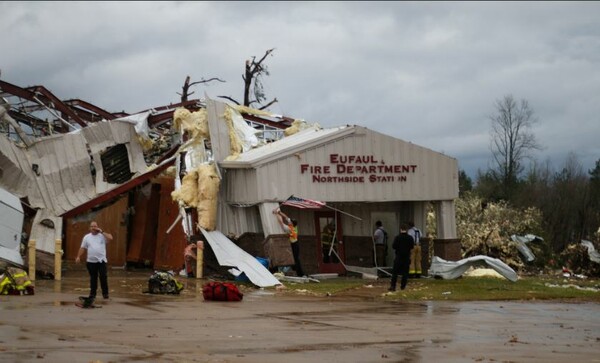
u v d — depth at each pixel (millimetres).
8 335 11414
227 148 27938
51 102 33062
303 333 12594
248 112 32562
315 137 27125
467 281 25047
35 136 34469
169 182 29016
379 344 11492
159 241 28766
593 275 38750
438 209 29172
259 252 27000
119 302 17172
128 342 11086
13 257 22594
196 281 23781
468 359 10227
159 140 34781
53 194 29922
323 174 26891
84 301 15906
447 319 15328
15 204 23516
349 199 27297
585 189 71375
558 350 11281
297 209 28016
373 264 29078
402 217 29906
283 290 21922
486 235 39375
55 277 22812
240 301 18391
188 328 12938
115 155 32562
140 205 30250
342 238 28750
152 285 19594
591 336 13133
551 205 69188
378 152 27859
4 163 27953
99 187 31734
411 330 13328
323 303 18359
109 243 30938
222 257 24688
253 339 11727
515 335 13016
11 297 17531
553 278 31922
